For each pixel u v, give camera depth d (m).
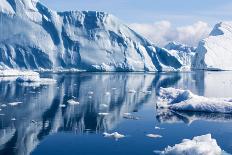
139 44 143.38
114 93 57.75
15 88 61.81
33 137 29.09
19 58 125.62
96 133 30.53
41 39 131.75
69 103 45.94
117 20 145.62
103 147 26.58
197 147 23.25
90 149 26.08
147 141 28.16
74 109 41.59
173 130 31.75
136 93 58.25
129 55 139.00
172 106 41.78
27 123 33.75
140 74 114.50
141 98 52.16
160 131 31.33
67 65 132.50
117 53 138.12
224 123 34.31
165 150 24.73
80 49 135.75
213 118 36.38
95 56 135.25
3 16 129.75
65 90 60.28
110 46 139.25
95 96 53.38
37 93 55.28
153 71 140.88
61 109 41.34
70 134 30.14
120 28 143.88
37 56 128.50
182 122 34.78
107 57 136.38
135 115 38.38
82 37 138.50
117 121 35.31
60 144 27.33
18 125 32.88
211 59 191.00
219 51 196.75
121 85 71.94
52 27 136.50
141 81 83.62
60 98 50.31
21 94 53.78
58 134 30.11
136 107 43.78
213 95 57.38
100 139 28.66
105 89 63.47
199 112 39.41
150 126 33.19
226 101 41.12
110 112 40.12
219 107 39.22
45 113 38.69
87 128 32.28
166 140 28.52
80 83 74.25
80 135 29.84
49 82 75.12
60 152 25.45
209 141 24.94
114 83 76.12
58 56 132.75
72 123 34.16
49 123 33.94
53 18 137.62
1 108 41.16
